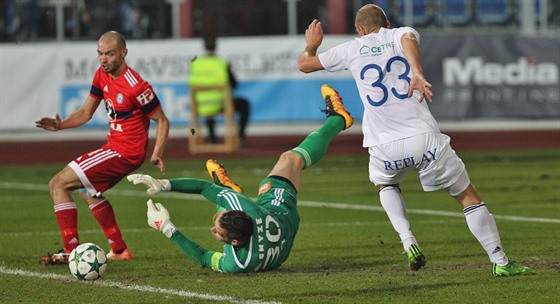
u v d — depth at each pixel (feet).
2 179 120.26
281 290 48.19
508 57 156.56
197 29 169.89
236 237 50.80
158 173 121.80
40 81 155.33
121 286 50.65
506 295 46.32
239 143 152.35
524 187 103.09
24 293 49.19
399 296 46.44
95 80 59.98
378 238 69.26
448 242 66.64
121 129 59.36
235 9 170.71
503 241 66.39
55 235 73.00
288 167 55.62
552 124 171.53
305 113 156.15
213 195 52.90
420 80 48.57
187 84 155.33
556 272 52.65
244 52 156.35
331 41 157.99
